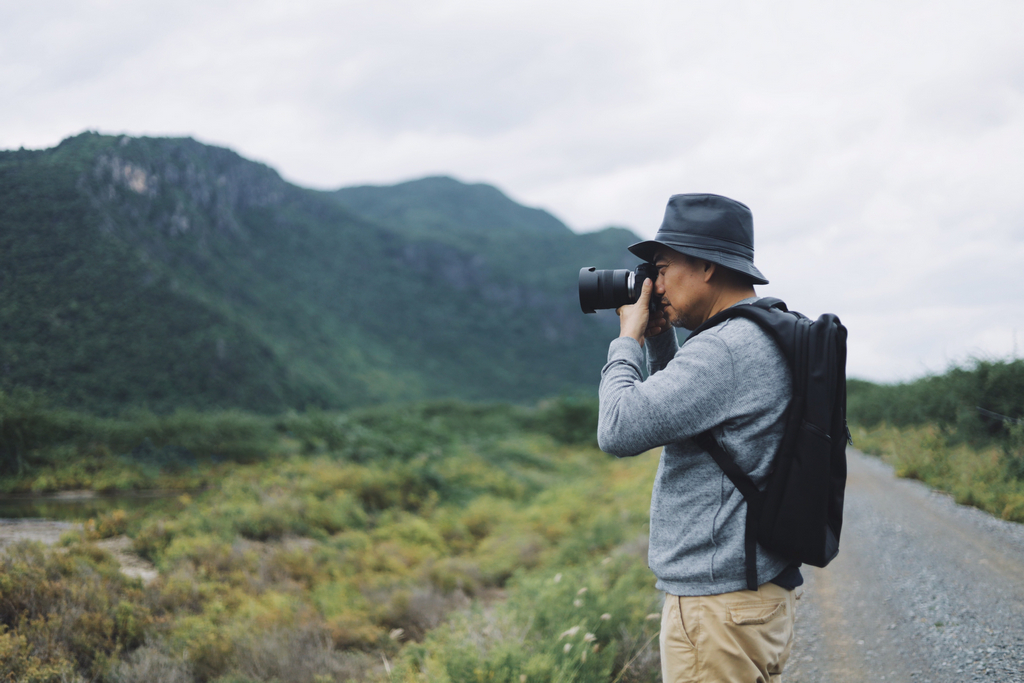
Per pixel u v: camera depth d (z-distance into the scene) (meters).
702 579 1.33
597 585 4.05
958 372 9.30
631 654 3.39
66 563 4.63
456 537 9.77
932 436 9.74
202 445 24.22
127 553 6.58
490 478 15.05
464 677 2.92
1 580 3.96
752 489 1.30
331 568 6.62
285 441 26.23
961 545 5.19
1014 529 5.49
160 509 9.32
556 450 26.38
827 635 3.66
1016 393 7.98
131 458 23.36
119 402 76.62
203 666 3.76
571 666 2.89
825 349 1.31
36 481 19.86
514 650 2.98
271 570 6.21
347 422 18.45
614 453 1.41
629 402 1.35
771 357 1.32
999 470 7.11
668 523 1.41
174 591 4.86
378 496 11.32
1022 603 3.68
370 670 3.93
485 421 33.16
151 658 3.62
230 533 7.36
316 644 4.21
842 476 1.34
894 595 4.19
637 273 1.63
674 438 1.33
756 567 1.29
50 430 22.53
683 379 1.32
